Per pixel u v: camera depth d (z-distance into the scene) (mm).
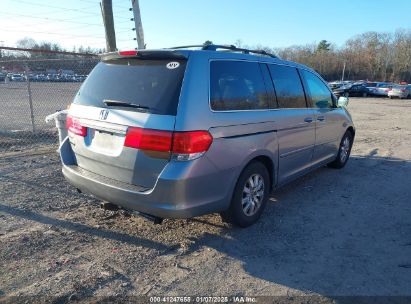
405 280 3299
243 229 4227
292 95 4949
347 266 3506
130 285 3109
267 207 4961
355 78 91062
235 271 3371
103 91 3822
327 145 6117
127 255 3588
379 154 8695
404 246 3947
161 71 3521
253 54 4418
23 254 3537
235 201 3961
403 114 20141
